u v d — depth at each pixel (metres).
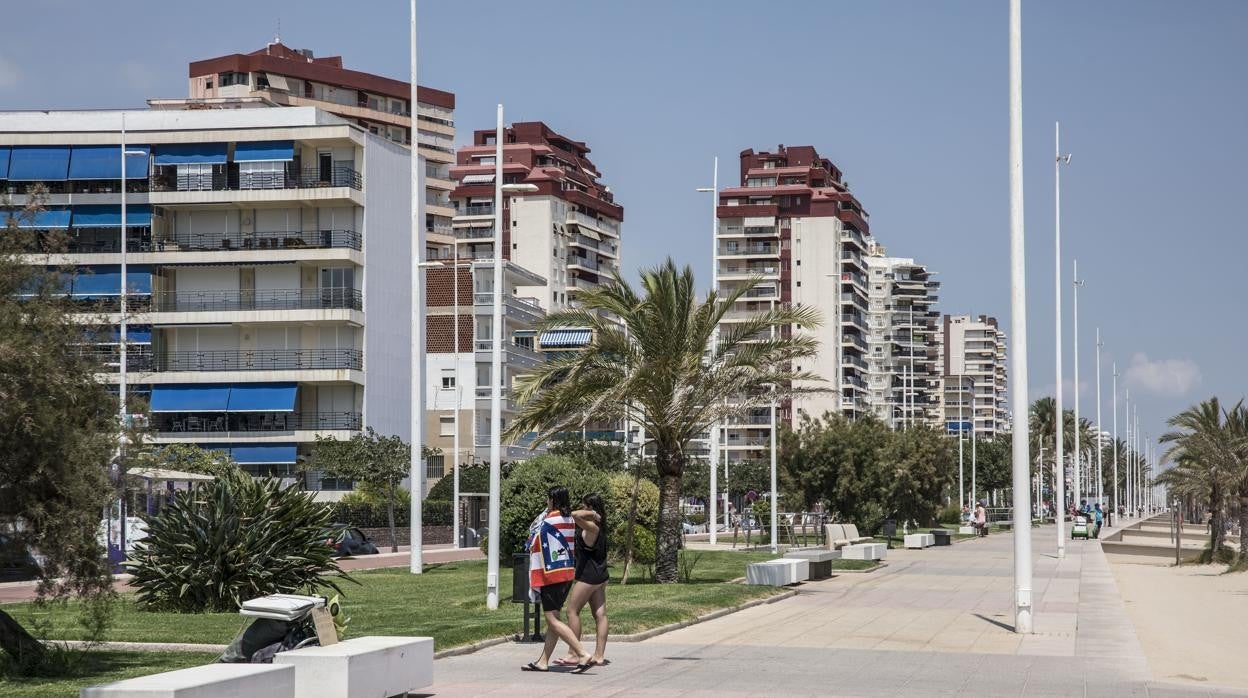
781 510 58.78
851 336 153.00
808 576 32.84
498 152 24.50
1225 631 25.86
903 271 195.88
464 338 89.44
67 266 13.70
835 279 145.75
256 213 70.38
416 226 36.44
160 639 17.58
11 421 12.40
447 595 26.19
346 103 120.19
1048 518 147.38
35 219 13.89
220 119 70.06
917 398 194.88
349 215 70.50
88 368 13.36
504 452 89.75
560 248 136.75
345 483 68.88
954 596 28.20
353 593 26.77
